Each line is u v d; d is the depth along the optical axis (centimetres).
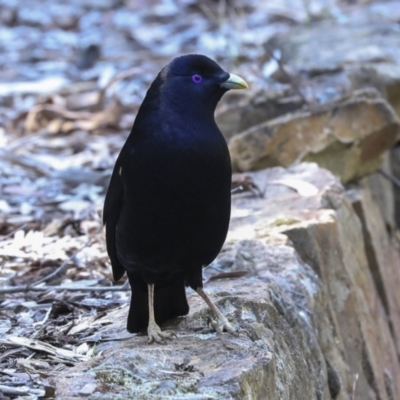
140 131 697
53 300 877
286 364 741
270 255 929
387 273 1345
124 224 714
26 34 2545
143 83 2022
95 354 712
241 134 1291
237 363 641
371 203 1405
